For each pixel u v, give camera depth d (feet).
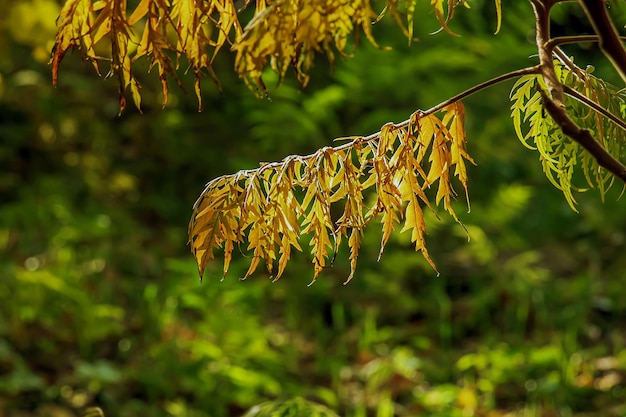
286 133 22.54
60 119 24.90
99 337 17.83
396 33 24.04
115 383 16.57
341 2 3.57
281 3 3.53
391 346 19.47
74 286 19.13
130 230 22.94
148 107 25.71
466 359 17.49
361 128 23.25
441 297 19.43
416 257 20.80
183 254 22.72
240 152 24.80
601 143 4.75
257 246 4.35
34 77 23.79
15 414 15.40
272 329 20.08
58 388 16.17
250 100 23.30
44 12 10.61
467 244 21.76
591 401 16.46
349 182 4.37
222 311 18.16
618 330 19.65
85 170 24.61
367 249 21.79
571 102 4.77
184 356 17.72
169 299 18.84
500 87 23.97
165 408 16.26
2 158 24.52
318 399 17.15
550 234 23.25
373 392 17.16
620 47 3.46
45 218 21.86
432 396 16.47
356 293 20.97
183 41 4.24
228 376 16.31
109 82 25.91
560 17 17.83
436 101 23.34
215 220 4.32
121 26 4.06
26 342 17.76
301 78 3.65
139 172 25.34
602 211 22.88
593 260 22.02
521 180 24.16
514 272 21.06
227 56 26.27
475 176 23.79
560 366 16.92
